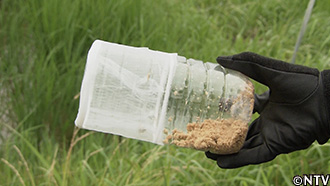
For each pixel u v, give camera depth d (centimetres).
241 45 381
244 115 158
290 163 269
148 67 155
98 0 360
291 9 444
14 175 290
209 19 423
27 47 353
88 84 153
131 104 154
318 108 158
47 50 349
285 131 161
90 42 350
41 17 354
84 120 155
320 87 158
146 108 154
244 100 158
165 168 275
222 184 271
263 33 414
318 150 271
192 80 157
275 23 421
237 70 164
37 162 308
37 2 363
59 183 266
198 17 416
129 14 365
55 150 311
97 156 305
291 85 158
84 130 326
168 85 154
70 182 274
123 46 159
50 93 322
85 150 317
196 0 464
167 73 155
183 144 157
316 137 163
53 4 350
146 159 295
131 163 276
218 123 157
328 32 401
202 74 159
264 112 169
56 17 348
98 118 154
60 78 333
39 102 324
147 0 391
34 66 344
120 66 154
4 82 344
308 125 158
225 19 434
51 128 331
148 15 379
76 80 334
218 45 377
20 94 331
